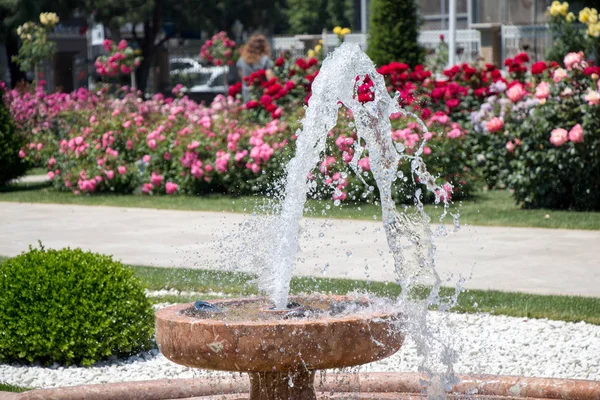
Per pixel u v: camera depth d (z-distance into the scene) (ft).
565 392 15.29
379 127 14.67
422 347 14.08
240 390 16.05
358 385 15.99
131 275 21.02
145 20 130.21
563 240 35.01
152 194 52.60
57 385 18.45
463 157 48.14
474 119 48.57
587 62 45.19
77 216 44.21
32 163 59.41
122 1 123.65
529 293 25.57
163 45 153.17
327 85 14.23
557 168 43.32
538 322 22.68
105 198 51.52
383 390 15.98
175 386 15.78
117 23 125.90
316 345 11.48
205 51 91.86
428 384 14.87
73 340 19.66
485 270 29.22
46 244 35.47
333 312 13.02
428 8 101.45
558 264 30.12
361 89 21.49
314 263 30.63
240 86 55.93
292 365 11.64
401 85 52.75
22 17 120.26
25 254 20.75
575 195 43.21
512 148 43.70
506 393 15.60
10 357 20.20
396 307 13.42
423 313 13.73
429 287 26.43
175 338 11.94
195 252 32.83
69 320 19.71
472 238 35.70
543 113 43.34
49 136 60.75
